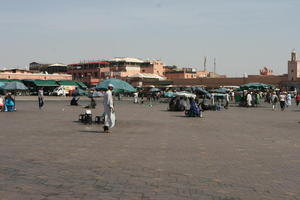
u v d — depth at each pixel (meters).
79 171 7.05
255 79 83.81
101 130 14.31
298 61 79.56
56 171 7.03
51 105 34.88
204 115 23.75
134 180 6.39
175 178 6.57
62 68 117.38
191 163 7.95
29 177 6.53
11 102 25.73
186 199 5.33
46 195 5.45
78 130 14.23
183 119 20.17
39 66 124.75
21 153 8.98
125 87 18.28
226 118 21.27
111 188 5.86
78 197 5.36
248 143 11.11
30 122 17.41
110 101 13.48
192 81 91.31
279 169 7.42
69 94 71.06
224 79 87.00
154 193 5.61
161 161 8.13
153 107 33.59
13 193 5.54
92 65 107.06
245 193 5.68
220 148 10.08
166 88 72.44
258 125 17.05
